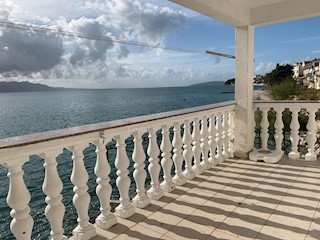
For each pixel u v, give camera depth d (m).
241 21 4.11
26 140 1.62
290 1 3.99
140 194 2.76
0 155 1.46
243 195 3.03
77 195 2.10
